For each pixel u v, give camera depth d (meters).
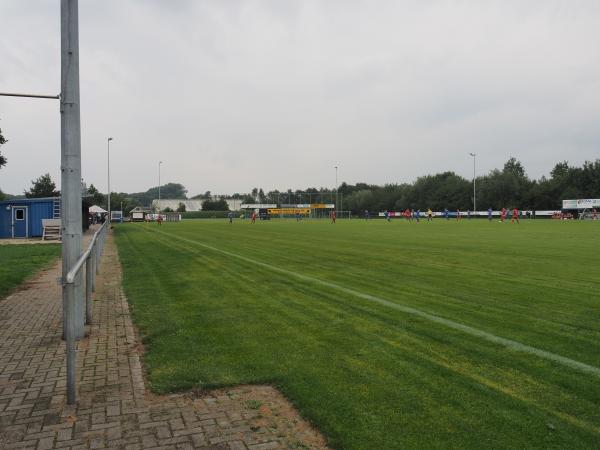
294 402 4.12
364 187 167.75
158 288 10.09
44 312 8.10
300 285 10.12
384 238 25.91
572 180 92.75
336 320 6.93
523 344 5.64
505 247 19.22
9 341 6.29
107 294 9.66
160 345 5.87
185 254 17.75
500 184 95.62
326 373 4.76
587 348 5.48
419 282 10.34
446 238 25.44
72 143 6.40
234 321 7.00
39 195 81.56
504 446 3.33
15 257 17.28
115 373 5.00
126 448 3.45
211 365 5.09
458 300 8.30
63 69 6.33
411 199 114.12
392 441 3.41
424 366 4.93
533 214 80.50
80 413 4.04
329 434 3.54
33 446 3.48
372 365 4.98
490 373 4.71
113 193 117.88
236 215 115.31
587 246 19.56
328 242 23.23
